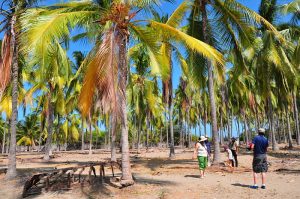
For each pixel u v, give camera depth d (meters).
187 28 18.06
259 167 9.69
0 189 10.45
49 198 8.84
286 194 8.74
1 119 54.09
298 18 24.59
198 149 12.38
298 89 36.62
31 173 13.55
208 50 10.30
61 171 10.30
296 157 20.58
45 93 27.36
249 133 56.00
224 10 16.08
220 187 10.08
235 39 16.72
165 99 23.12
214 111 16.03
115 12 10.10
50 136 25.53
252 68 29.56
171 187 10.20
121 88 8.78
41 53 8.63
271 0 25.45
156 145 76.88
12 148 12.55
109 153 37.53
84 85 8.87
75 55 26.38
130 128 56.28
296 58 22.62
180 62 17.38
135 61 27.72
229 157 15.05
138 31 11.10
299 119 59.38
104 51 8.83
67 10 10.86
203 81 18.03
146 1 10.20
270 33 23.38
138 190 9.76
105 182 10.66
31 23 9.02
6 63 11.87
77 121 60.00
